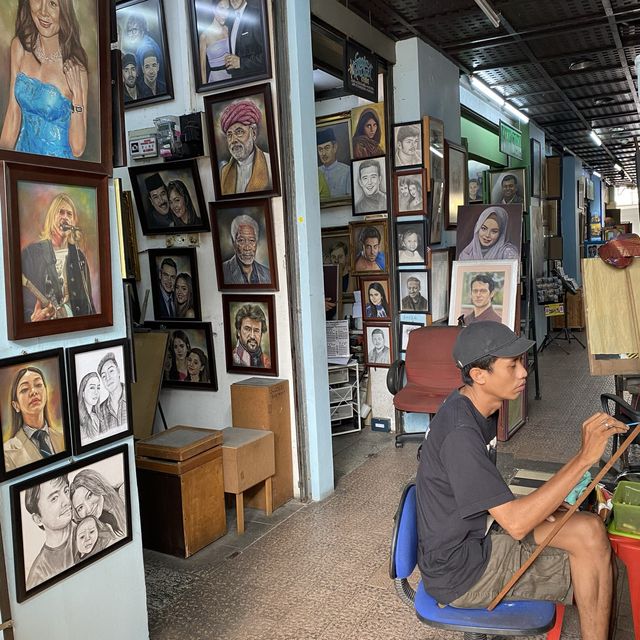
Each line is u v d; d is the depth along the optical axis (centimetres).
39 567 206
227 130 407
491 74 691
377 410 564
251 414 397
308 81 394
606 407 393
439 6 473
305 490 411
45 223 205
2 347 196
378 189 536
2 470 193
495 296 518
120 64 234
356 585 306
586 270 305
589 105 863
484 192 880
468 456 183
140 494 350
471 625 189
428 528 195
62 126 209
